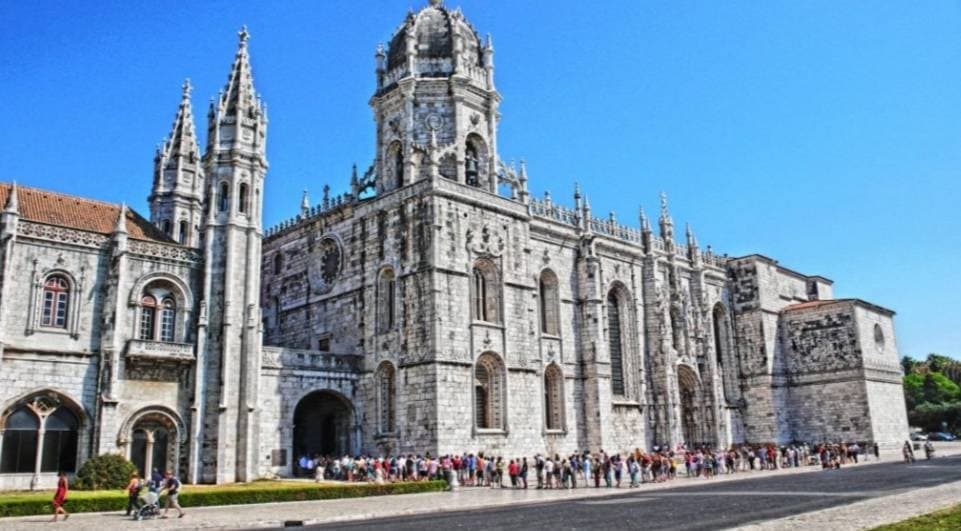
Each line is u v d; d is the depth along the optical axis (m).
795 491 40.66
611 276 74.44
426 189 58.66
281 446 54.44
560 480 52.34
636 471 51.16
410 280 58.50
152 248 51.31
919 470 54.78
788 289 97.31
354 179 66.81
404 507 36.62
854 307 86.69
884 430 86.44
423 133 62.81
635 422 72.31
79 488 43.25
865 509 28.22
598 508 34.66
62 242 47.88
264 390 54.25
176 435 49.84
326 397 62.16
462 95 63.41
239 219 54.44
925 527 22.05
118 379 47.97
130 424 48.00
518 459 59.19
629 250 76.69
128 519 32.62
